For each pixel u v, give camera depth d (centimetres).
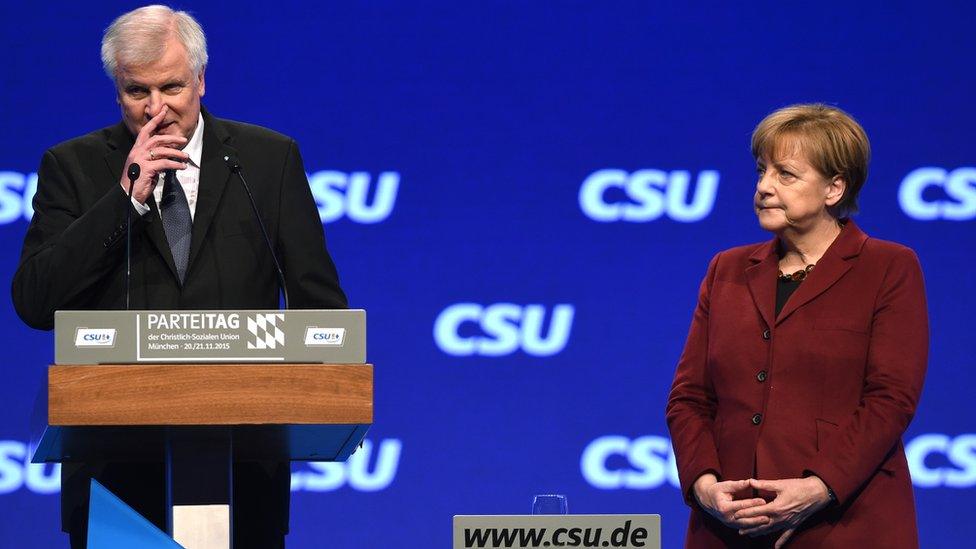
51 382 762
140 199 927
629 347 1691
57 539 1641
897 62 1706
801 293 948
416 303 1683
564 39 1695
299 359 803
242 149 1032
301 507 1658
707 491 932
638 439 1684
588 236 1694
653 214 1695
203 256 988
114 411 768
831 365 931
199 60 994
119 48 962
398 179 1686
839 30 1705
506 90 1695
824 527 916
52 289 923
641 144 1697
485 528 847
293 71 1678
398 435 1672
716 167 1697
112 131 1029
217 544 842
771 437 930
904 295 939
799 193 949
